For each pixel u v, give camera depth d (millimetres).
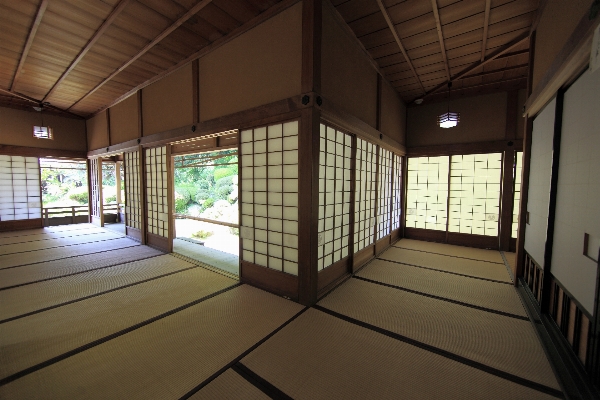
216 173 11812
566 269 1831
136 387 1456
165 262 3791
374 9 2605
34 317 2205
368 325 2129
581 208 1645
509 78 4199
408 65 3770
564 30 1871
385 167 4520
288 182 2602
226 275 3287
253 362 1673
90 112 6395
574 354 1623
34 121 6152
